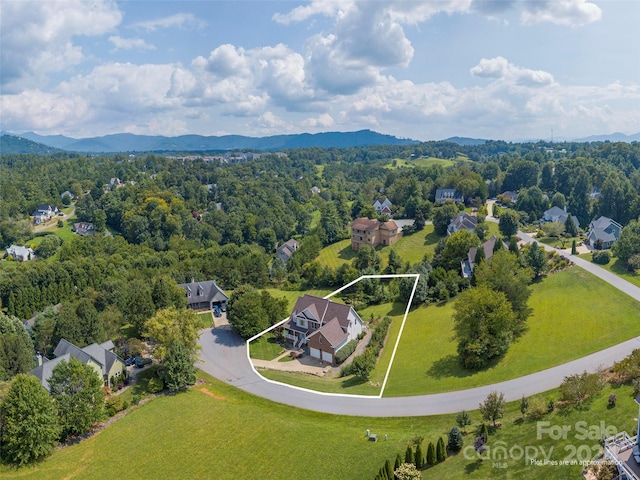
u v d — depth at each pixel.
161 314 66.75
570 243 112.56
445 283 85.88
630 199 131.50
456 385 54.12
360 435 46.22
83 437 51.00
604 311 65.88
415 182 159.88
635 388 41.09
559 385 48.84
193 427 51.12
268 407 54.66
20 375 48.50
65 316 71.50
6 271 108.44
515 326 62.41
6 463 46.25
